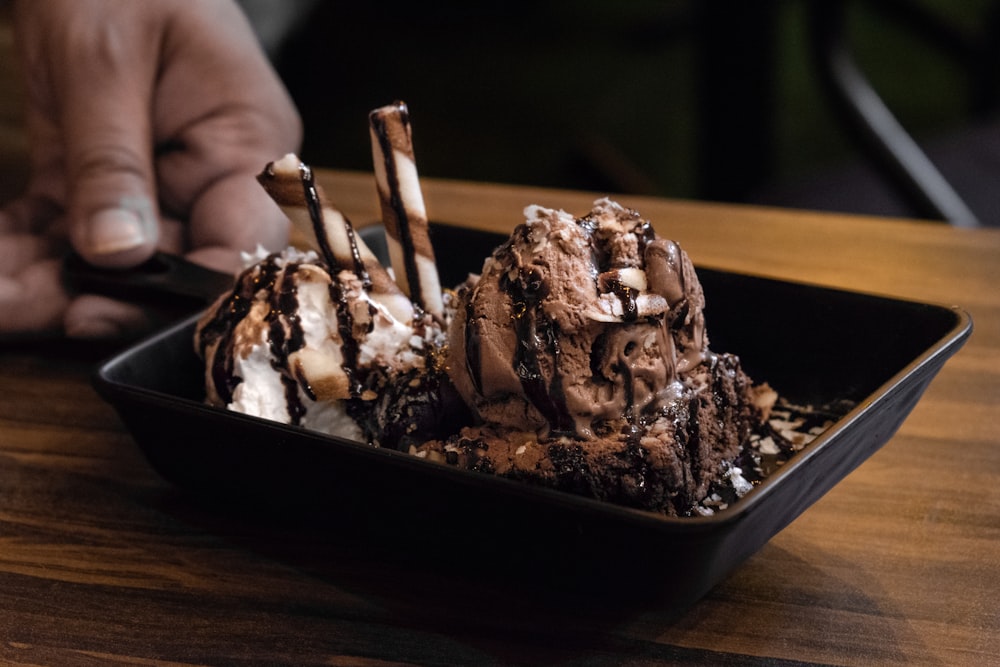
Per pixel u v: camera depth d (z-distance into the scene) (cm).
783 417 42
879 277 52
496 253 39
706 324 44
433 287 43
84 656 37
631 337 38
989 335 48
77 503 42
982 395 45
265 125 55
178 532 41
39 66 53
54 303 49
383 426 40
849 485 42
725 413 40
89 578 39
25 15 53
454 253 47
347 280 41
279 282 41
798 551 40
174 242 53
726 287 43
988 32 74
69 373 48
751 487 39
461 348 38
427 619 38
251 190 52
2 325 49
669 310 38
